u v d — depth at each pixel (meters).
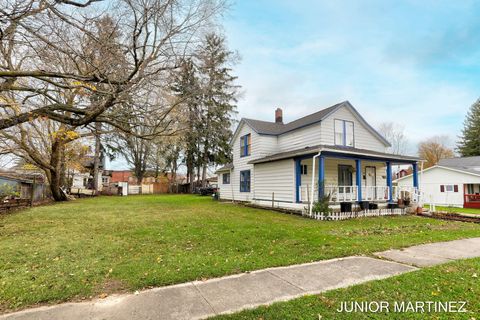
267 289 3.43
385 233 7.53
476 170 24.81
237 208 14.45
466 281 3.62
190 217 10.35
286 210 12.69
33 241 6.07
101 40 5.43
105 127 8.80
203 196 27.23
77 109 6.54
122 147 29.22
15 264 4.42
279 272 4.06
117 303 3.05
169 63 6.76
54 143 16.62
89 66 5.90
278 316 2.73
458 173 22.22
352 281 3.68
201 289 3.44
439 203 23.48
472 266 4.26
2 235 6.77
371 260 4.68
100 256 4.89
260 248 5.53
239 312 2.82
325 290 3.38
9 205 12.59
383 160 13.23
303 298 3.14
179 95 7.88
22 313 2.83
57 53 5.48
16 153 16.00
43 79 5.50
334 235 7.02
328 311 2.84
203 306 2.97
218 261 4.56
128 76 6.07
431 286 3.47
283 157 12.96
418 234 7.33
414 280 3.67
